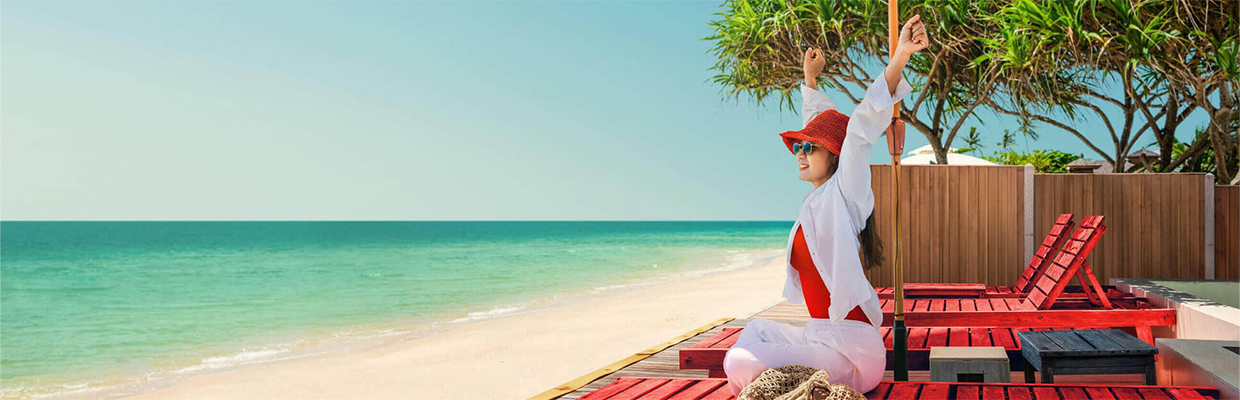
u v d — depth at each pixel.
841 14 10.35
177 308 18.97
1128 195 7.54
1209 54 8.02
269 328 14.12
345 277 27.77
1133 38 8.12
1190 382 2.79
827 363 2.22
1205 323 4.08
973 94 10.61
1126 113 10.53
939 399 2.41
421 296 19.53
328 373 8.93
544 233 99.56
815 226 2.24
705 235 91.88
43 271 36.06
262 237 83.69
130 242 71.38
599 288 20.56
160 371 10.05
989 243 7.52
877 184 7.66
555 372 8.37
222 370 9.81
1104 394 2.50
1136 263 7.53
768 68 11.41
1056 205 7.64
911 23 2.12
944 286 6.68
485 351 9.90
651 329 11.23
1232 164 9.82
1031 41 8.61
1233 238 7.45
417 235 89.56
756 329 2.47
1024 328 4.84
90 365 10.73
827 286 2.24
